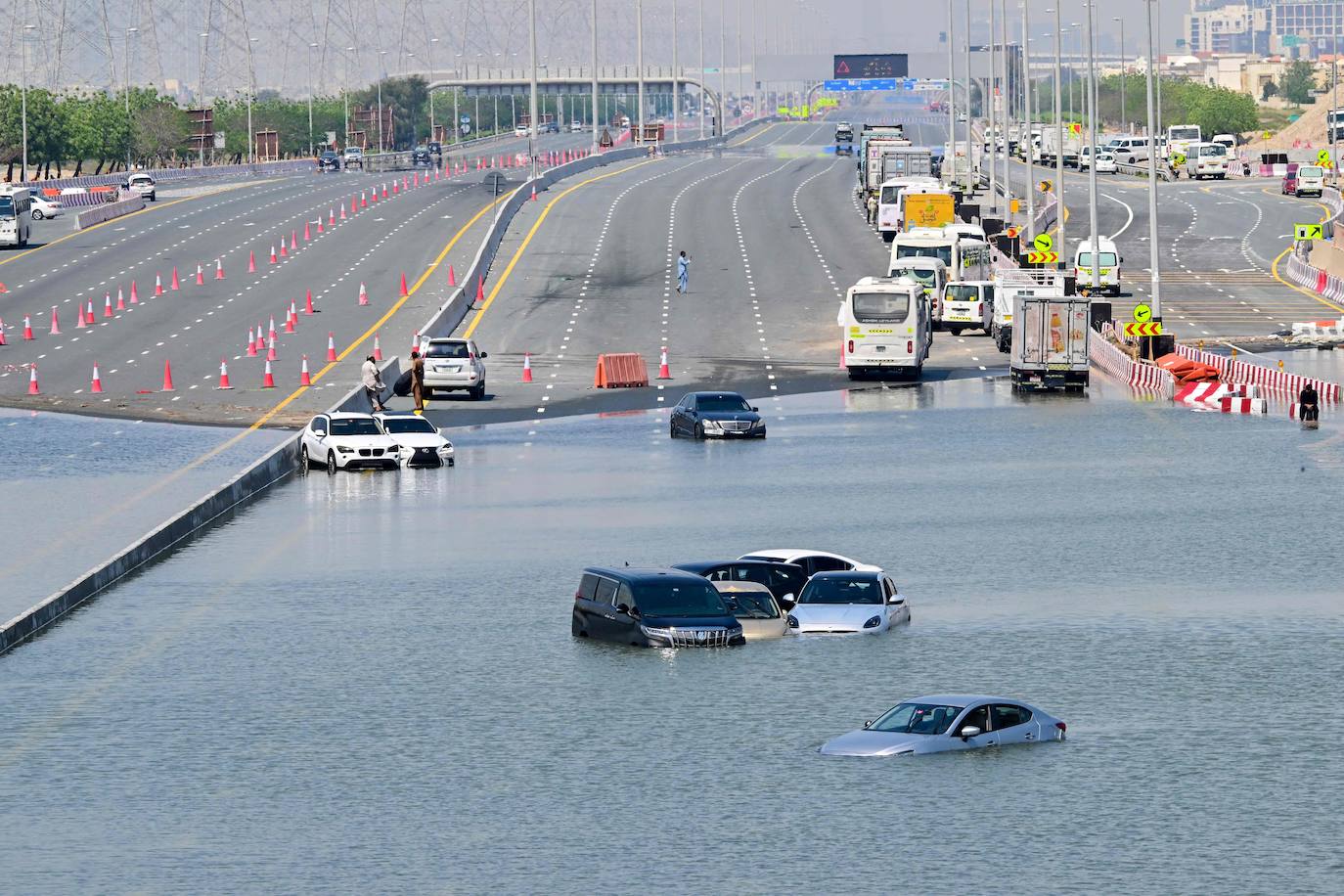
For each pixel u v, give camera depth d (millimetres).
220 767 71688
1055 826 63062
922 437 158125
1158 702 78250
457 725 76750
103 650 91250
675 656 88062
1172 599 97438
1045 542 113062
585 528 119250
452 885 58562
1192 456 146125
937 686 81312
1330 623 91500
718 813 64938
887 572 104875
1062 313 186750
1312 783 67250
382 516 126750
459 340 184125
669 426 166875
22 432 164875
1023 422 166625
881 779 68375
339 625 95312
